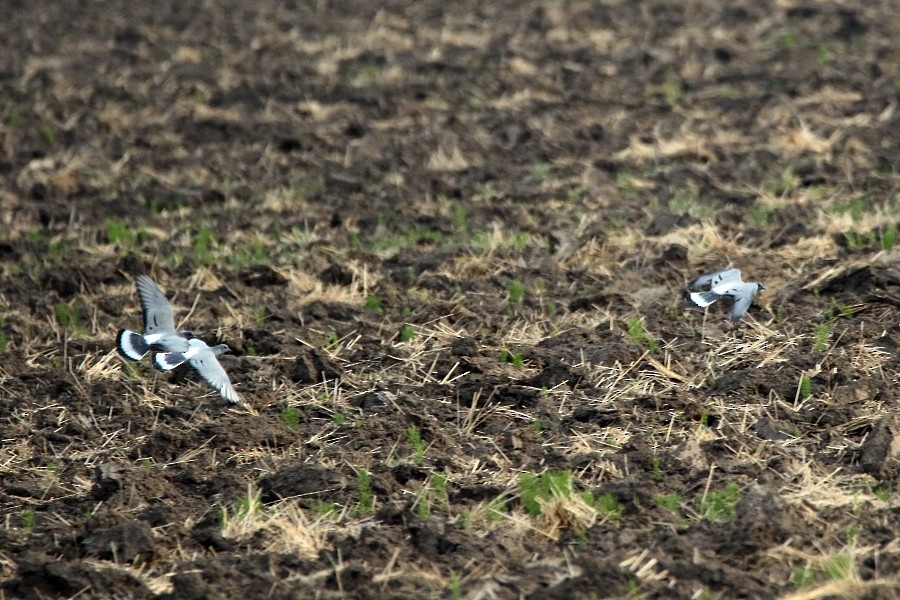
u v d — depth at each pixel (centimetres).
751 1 5106
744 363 2388
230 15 5231
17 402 2403
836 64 4306
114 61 4628
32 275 3002
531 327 2608
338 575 1777
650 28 4847
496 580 1741
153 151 3859
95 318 2747
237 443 2186
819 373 2309
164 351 1831
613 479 2020
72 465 2192
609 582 1722
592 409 2220
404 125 3978
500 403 2298
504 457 2112
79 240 3231
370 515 1959
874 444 2036
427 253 3038
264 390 2400
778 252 2861
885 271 2636
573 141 3731
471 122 3962
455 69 4419
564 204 3272
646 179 3412
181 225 3319
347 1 5419
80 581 1795
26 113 4144
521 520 1909
